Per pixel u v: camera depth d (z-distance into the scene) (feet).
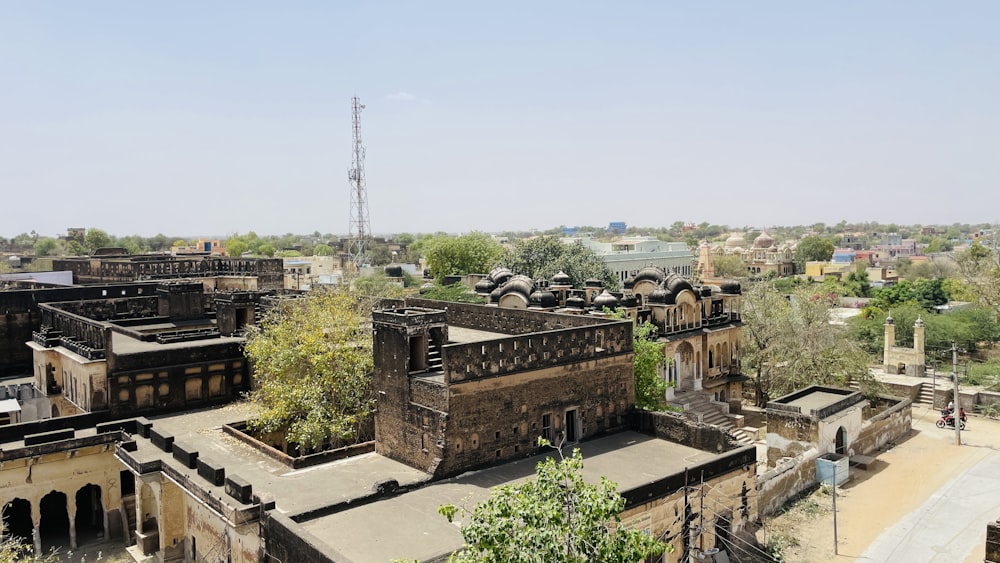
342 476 113.91
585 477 111.04
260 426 140.56
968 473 160.04
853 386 211.41
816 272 651.25
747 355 225.56
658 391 157.69
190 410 155.33
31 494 127.65
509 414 118.21
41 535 138.10
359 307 179.11
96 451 133.80
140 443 130.21
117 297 211.61
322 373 139.23
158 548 126.00
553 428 125.08
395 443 120.98
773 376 214.90
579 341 128.16
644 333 164.25
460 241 454.81
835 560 119.34
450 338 146.10
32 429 135.23
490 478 110.63
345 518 97.60
